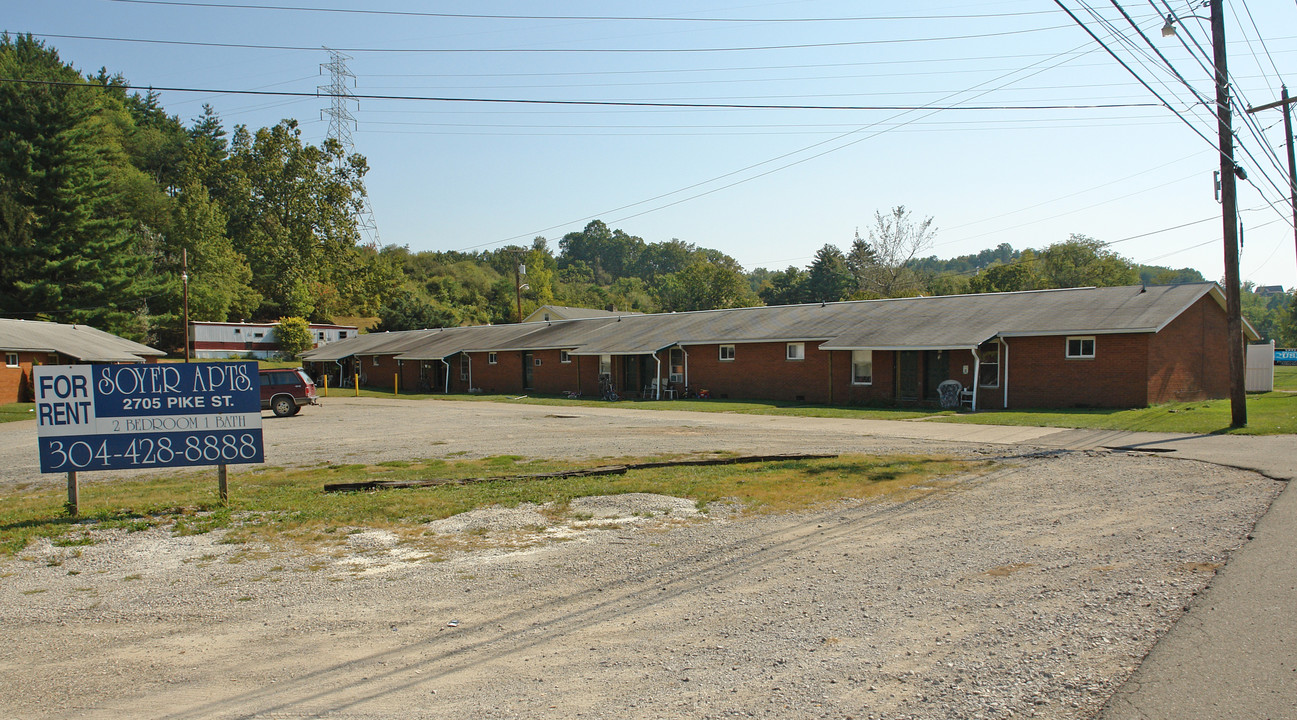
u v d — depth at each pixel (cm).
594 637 566
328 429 2238
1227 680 433
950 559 723
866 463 1316
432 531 906
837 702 438
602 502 1040
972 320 2705
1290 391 2855
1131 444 1466
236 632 601
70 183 4997
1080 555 708
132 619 637
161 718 454
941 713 416
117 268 5134
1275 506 857
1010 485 1084
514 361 4247
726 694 457
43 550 855
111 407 1033
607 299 11531
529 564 768
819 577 688
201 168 7838
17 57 6169
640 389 3644
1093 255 7369
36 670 533
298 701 471
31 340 3688
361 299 8662
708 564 748
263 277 7731
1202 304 2602
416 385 4919
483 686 484
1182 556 679
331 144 8331
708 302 9494
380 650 555
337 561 794
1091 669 459
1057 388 2431
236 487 1236
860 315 3150
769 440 1752
